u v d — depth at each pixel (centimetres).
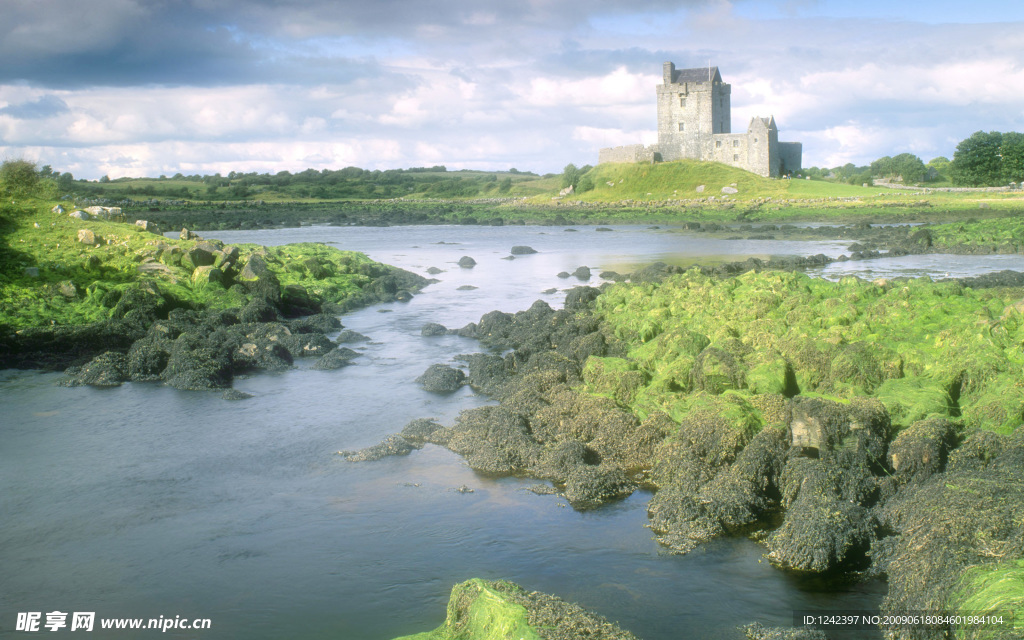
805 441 2062
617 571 1705
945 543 1466
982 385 2266
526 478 2233
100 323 3906
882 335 2800
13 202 5238
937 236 8588
